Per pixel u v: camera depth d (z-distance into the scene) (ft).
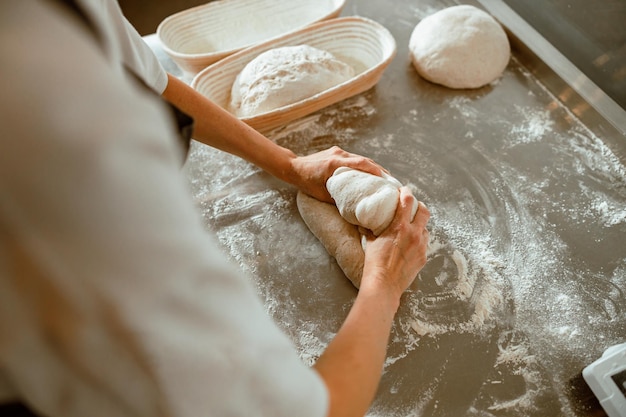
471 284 2.67
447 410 2.29
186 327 0.90
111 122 0.76
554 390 2.31
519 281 2.66
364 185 2.62
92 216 0.76
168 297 0.87
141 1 5.16
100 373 0.89
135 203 0.79
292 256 2.85
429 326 2.53
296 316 2.63
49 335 0.85
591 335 2.47
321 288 2.71
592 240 2.80
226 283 0.98
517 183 3.08
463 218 2.94
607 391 2.16
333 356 1.69
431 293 2.65
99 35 0.85
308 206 2.92
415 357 2.44
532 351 2.43
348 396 1.54
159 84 2.19
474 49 3.53
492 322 2.53
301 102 3.18
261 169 3.24
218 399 0.98
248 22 4.03
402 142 3.35
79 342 0.84
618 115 3.16
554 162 3.17
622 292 2.60
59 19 0.78
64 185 0.74
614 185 3.03
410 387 2.36
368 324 1.89
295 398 1.15
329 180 2.75
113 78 0.81
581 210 2.93
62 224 0.76
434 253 2.80
